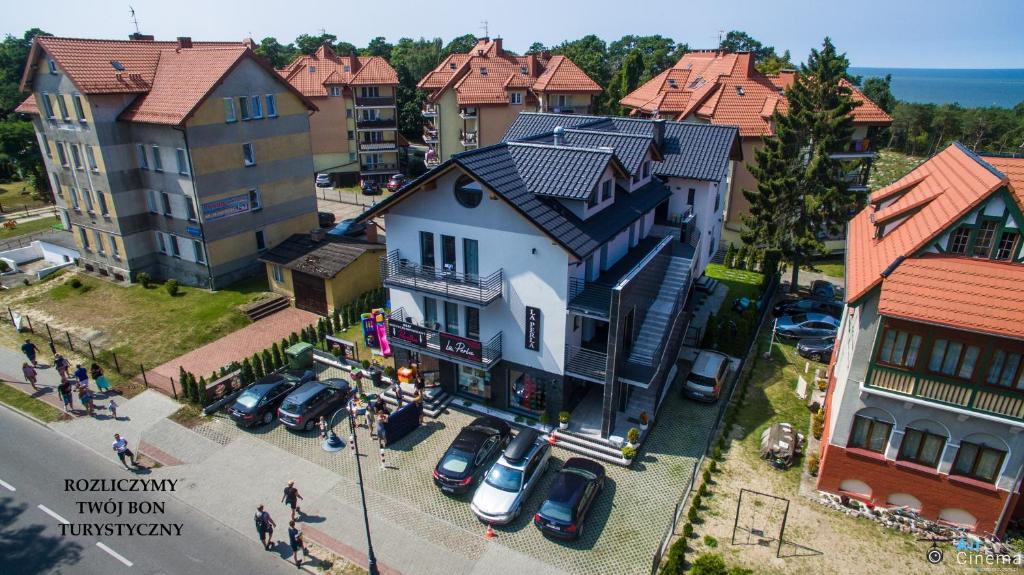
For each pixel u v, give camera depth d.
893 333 19.64
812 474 23.48
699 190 35.84
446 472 22.80
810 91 38.91
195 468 24.53
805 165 41.25
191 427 27.11
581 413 27.22
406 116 99.19
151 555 20.36
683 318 31.56
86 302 39.31
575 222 24.83
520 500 21.88
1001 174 18.52
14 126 75.25
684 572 19.17
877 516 21.45
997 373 18.75
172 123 35.91
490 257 25.30
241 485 23.58
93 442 26.16
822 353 32.19
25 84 39.62
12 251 47.22
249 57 38.94
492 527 21.44
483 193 24.36
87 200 41.47
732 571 17.97
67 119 39.19
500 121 68.06
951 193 21.03
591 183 24.67
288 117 42.50
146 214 41.38
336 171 73.38
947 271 19.14
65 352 33.41
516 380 27.34
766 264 39.50
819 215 38.56
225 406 28.61
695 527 21.09
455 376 28.70
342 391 28.27
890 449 20.98
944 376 19.20
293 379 28.78
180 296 39.66
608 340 23.83
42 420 27.66
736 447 25.31
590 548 20.48
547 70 69.81
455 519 21.84
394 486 23.45
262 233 42.69
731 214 49.38
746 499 22.41
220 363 32.12
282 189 43.28
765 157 39.75
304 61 75.19
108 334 35.16
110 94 37.56
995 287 18.52
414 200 26.06
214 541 20.98
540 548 20.53
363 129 71.94
